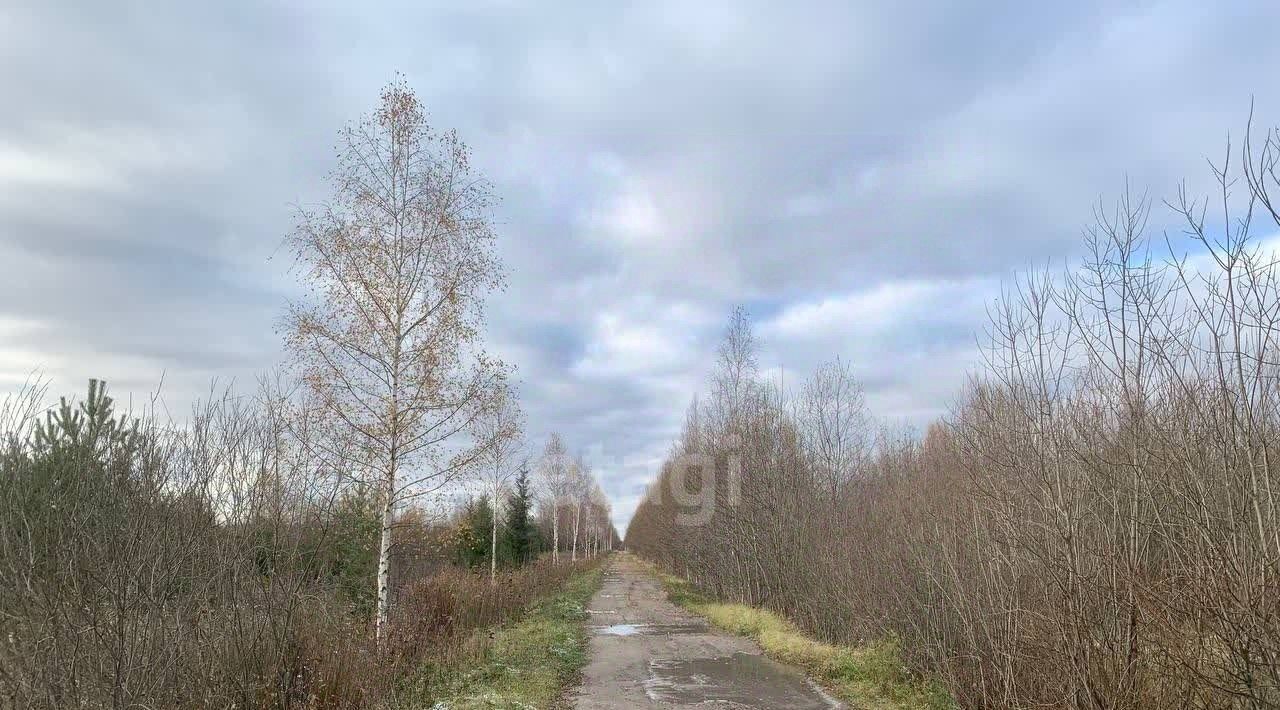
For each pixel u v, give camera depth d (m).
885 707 10.51
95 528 6.25
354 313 13.21
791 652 15.00
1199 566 5.75
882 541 14.35
